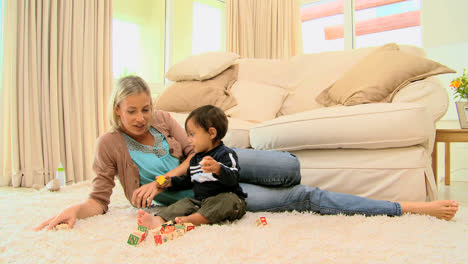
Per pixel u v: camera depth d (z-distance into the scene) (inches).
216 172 44.4
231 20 156.4
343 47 151.9
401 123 57.9
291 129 66.0
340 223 46.1
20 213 53.7
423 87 68.5
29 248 36.2
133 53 136.3
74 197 72.7
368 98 73.2
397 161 59.0
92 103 113.8
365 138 60.2
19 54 98.0
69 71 108.8
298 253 34.8
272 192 54.1
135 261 33.1
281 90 98.3
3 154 98.5
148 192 48.4
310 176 66.0
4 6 96.7
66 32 106.6
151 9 141.2
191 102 92.2
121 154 51.9
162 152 55.6
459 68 114.4
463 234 41.6
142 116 48.9
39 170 100.7
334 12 156.7
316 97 89.9
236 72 105.2
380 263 32.9
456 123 114.9
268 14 158.6
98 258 33.5
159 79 145.5
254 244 36.7
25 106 98.3
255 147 72.0
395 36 140.6
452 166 115.4
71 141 108.5
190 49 157.6
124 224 44.6
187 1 155.2
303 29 165.6
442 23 117.1
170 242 37.5
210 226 43.7
